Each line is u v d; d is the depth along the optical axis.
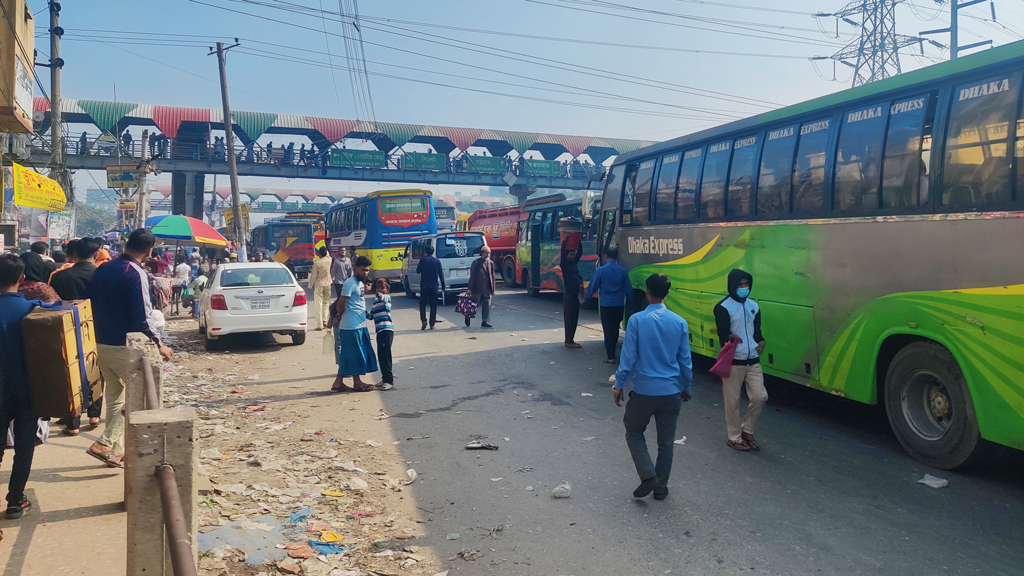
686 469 5.47
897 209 5.79
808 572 3.73
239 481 5.27
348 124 50.12
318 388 8.87
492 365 10.15
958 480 5.17
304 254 36.53
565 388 8.51
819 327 6.65
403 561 3.89
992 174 4.94
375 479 5.34
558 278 19.81
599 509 4.67
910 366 5.64
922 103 5.66
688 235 9.09
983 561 3.84
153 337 5.11
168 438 2.43
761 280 7.55
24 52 9.80
